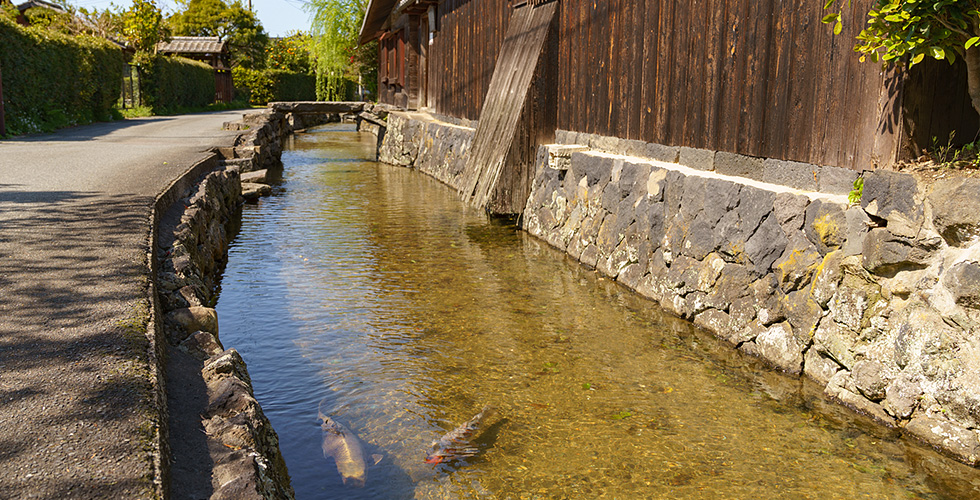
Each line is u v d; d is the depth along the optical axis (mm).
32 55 16656
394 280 6969
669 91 6570
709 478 3396
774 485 3334
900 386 3797
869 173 3941
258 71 45250
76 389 2801
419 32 20359
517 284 6855
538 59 9477
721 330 5305
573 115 8953
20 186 7559
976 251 3350
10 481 2166
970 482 3320
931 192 3582
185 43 45469
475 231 9484
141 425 2553
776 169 5094
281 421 3973
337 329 5523
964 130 4062
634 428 3914
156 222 6055
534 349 5117
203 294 5371
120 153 11438
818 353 4438
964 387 3461
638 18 7113
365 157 20672
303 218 10477
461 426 3887
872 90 4180
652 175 6355
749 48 5375
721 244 5312
